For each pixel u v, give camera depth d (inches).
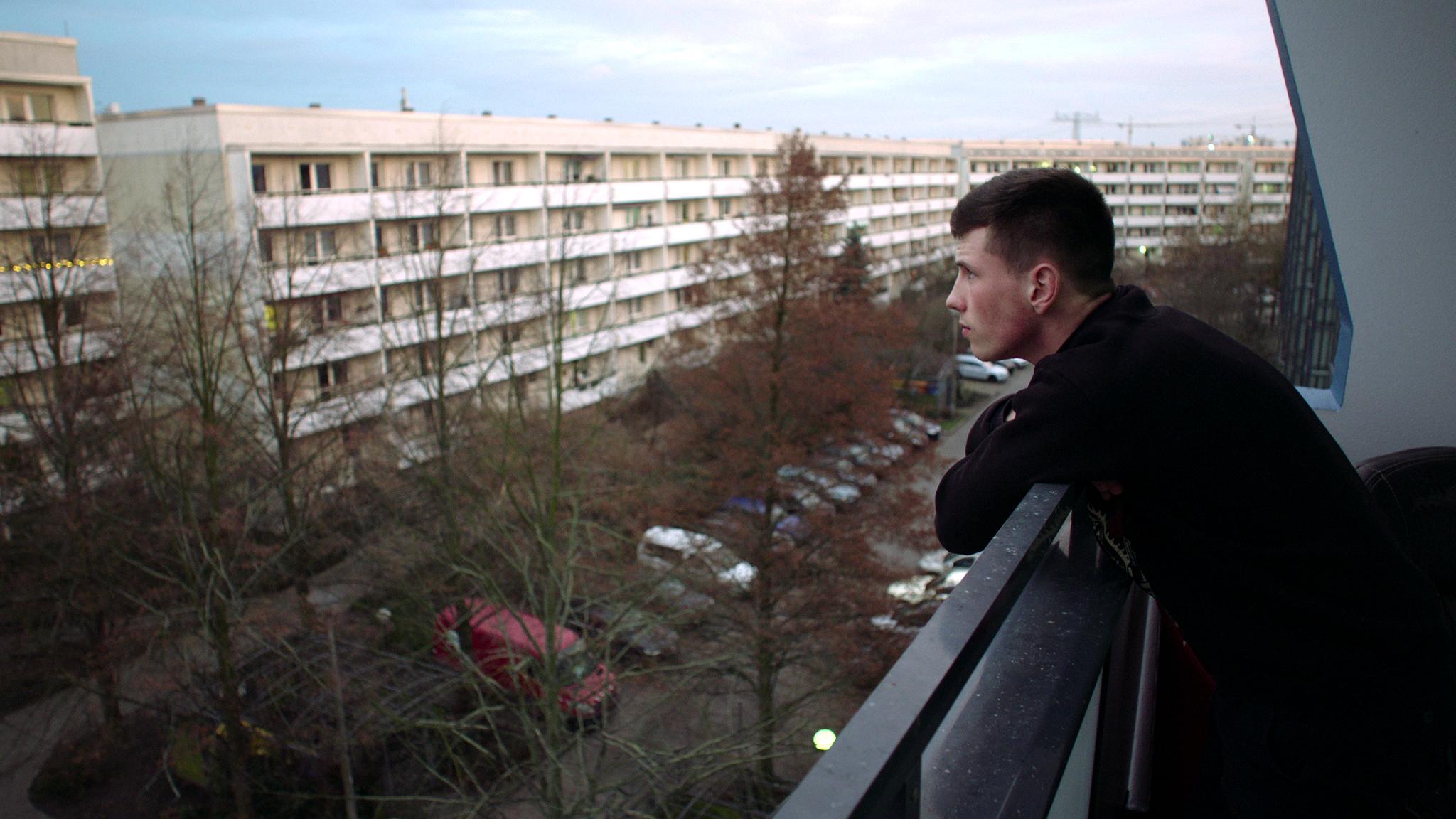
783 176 589.9
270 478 599.2
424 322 727.1
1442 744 38.9
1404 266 69.4
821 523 543.8
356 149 1096.2
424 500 595.5
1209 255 1005.8
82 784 565.9
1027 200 44.1
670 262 1601.9
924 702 19.9
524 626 421.7
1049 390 40.6
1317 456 37.9
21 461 580.1
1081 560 46.9
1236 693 42.1
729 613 528.1
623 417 970.7
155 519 569.9
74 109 986.7
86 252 674.8
